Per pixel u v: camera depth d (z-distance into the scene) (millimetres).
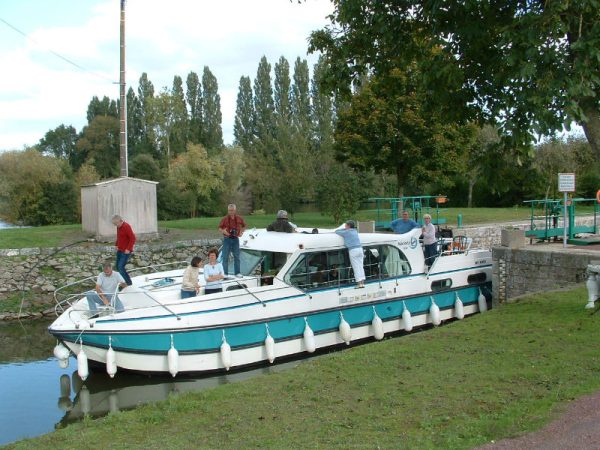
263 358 13023
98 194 23297
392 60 11078
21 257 21078
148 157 52094
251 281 13461
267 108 73188
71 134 92562
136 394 11695
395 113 27688
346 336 13938
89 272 21500
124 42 25156
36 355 14883
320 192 29984
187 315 12242
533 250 16250
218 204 55875
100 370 12484
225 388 8555
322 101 61844
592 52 7211
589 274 11477
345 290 14211
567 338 9766
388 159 29016
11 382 12594
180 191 53406
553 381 7680
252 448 6238
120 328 11789
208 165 54938
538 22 7566
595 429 5914
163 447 6465
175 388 11945
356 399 7621
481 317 11953
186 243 23922
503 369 8391
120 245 13883
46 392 11922
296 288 13477
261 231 15039
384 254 15172
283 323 13281
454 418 6648
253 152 65250
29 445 6906
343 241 14289
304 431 6637
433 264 16156
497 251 16984
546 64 7617
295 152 45219
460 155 28953
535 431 5992
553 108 7551
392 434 6305
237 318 12680
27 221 46719
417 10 10078
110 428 7316
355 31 11055
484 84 9328
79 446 6727
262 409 7527
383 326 14891
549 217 23094
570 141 37500
